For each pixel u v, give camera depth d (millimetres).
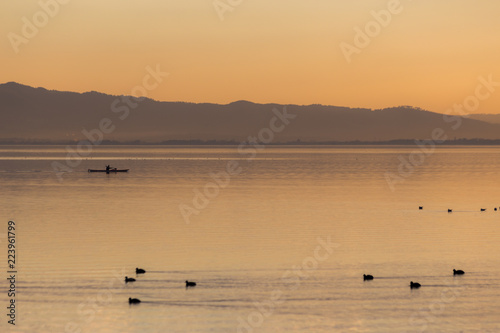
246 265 94688
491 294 81750
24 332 68875
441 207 168500
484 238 118000
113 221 138500
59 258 97938
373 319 73188
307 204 173750
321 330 70062
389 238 117375
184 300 78562
